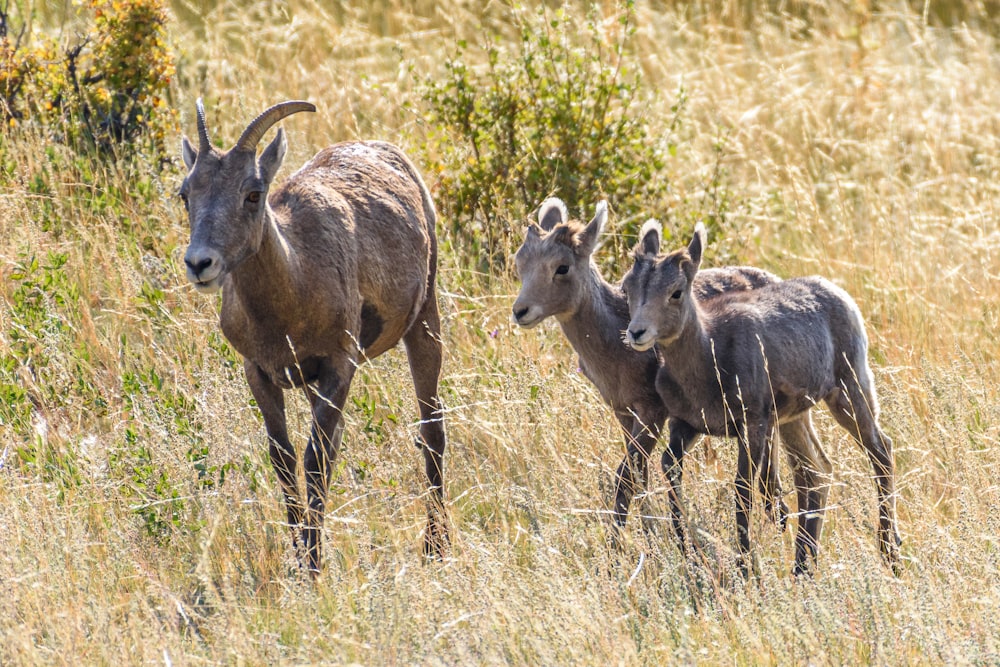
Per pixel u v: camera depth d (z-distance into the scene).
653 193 32.91
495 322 28.44
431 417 23.28
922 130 45.34
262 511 21.22
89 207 29.78
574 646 15.98
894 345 28.73
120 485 21.22
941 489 22.92
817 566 19.47
